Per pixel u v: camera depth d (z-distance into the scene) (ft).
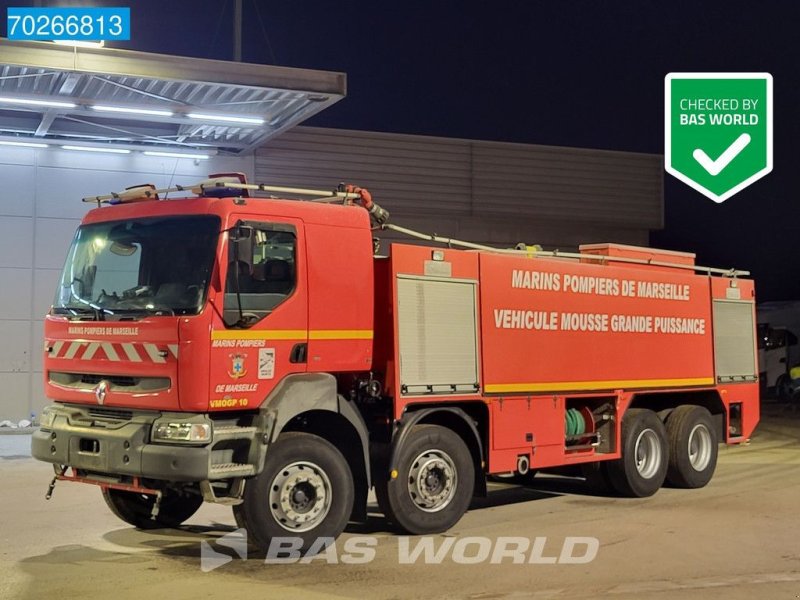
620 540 30.22
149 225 27.91
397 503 29.99
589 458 36.99
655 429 40.24
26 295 63.36
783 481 44.60
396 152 75.72
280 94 55.42
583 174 83.30
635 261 40.42
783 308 109.91
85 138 63.67
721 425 44.45
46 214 63.77
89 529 31.86
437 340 31.27
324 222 28.58
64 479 28.68
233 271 26.40
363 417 30.60
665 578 25.30
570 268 36.60
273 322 27.09
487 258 33.30
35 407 63.67
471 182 78.64
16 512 34.94
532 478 43.78
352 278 28.96
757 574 25.77
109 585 24.32
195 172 67.97
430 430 30.89
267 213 27.45
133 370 26.73
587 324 37.11
